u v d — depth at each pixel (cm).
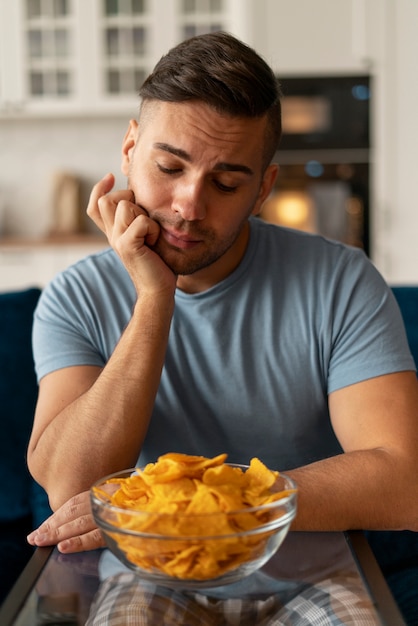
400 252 423
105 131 495
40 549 105
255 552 81
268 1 416
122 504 89
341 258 153
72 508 113
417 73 416
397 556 145
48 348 147
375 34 415
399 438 130
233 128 124
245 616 83
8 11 455
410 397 140
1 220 485
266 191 152
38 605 86
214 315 147
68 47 461
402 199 421
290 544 104
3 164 495
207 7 453
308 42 417
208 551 78
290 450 148
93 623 82
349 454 121
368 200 423
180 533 78
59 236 468
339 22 416
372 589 88
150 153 129
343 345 147
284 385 147
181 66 125
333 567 95
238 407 147
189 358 147
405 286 190
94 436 128
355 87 418
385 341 145
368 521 114
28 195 496
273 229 156
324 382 149
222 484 87
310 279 150
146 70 461
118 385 129
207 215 130
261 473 92
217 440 148
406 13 413
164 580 83
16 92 459
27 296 190
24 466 182
